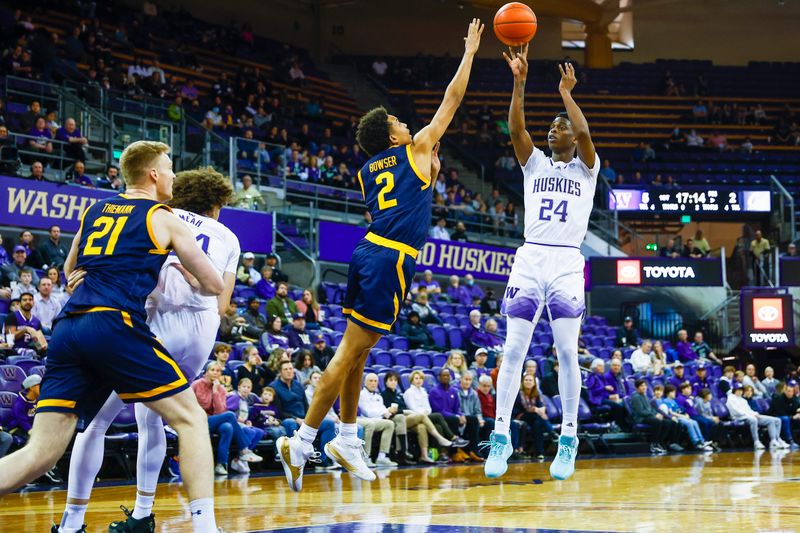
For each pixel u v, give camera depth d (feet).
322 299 51.49
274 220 51.83
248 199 52.44
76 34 66.03
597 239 70.90
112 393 13.89
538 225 17.67
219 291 13.06
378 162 16.67
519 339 17.61
